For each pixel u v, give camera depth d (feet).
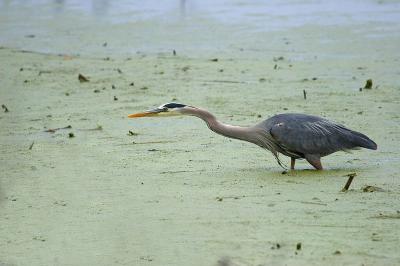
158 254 34.81
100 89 70.23
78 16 109.81
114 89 70.03
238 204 40.91
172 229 37.78
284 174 46.55
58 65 80.74
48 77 75.56
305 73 73.26
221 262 33.58
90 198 43.11
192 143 53.83
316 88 67.51
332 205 40.06
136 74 75.36
